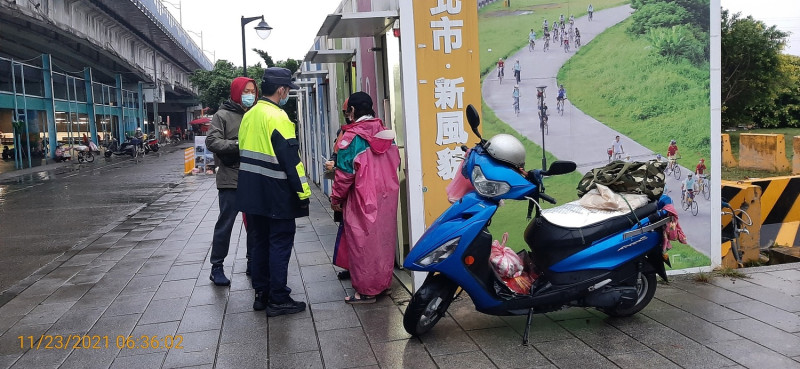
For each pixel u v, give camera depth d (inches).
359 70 281.6
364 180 177.0
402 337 152.6
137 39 1550.2
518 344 145.4
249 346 150.1
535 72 185.2
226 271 231.0
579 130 189.8
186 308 183.9
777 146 498.3
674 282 189.5
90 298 199.3
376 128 179.8
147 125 1952.5
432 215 178.1
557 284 147.5
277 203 167.2
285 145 165.3
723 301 169.5
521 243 188.9
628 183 153.9
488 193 140.8
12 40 1046.4
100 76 1681.8
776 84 760.3
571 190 191.8
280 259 171.0
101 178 754.8
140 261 254.8
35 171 911.0
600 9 187.3
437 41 175.5
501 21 180.7
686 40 190.5
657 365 130.3
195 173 758.5
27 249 295.9
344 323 164.7
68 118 1200.8
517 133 185.9
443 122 177.2
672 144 193.9
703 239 197.3
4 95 914.1
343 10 329.4
